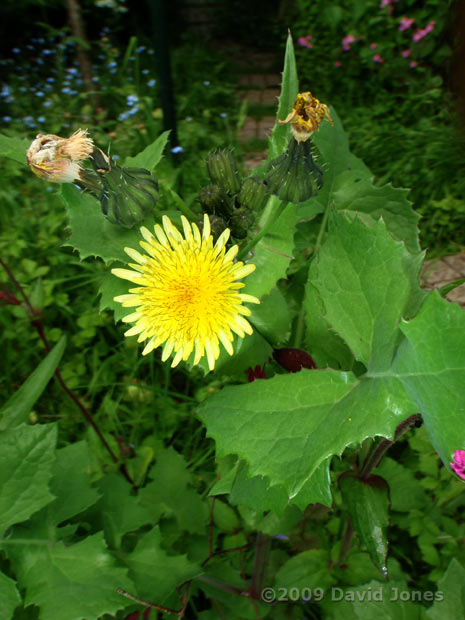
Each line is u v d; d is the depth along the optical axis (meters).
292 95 0.08
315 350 0.08
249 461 0.06
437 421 0.05
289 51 0.08
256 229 0.08
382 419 0.06
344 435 0.06
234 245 0.07
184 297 0.07
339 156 0.10
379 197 0.10
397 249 0.06
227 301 0.07
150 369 0.17
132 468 0.15
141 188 0.07
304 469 0.06
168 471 0.13
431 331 0.05
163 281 0.07
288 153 0.07
